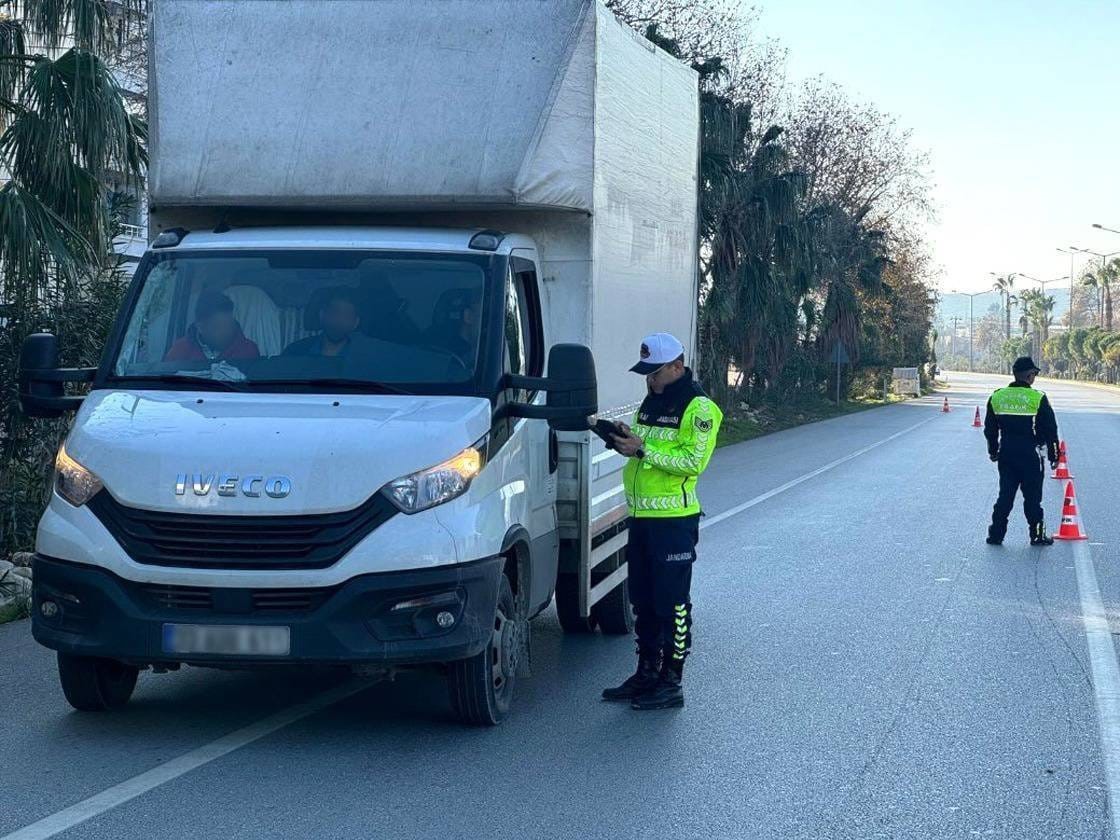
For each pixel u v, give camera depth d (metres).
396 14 7.61
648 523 7.37
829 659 8.68
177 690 7.59
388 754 6.39
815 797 5.88
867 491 20.19
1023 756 6.55
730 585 11.54
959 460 26.89
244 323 7.05
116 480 6.16
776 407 46.81
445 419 6.41
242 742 6.55
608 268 8.02
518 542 6.91
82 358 11.87
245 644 6.01
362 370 6.81
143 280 7.24
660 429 7.31
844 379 61.41
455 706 6.75
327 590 6.05
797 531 15.30
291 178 7.32
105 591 6.09
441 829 5.37
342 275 7.11
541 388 6.75
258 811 5.53
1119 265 127.19
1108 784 6.12
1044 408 14.27
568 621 9.41
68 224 11.50
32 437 11.95
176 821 5.39
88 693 6.86
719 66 32.25
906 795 5.93
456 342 6.87
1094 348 123.81
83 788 5.79
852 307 51.31
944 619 10.08
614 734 6.84
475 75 7.40
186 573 6.03
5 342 11.62
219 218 7.80
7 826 5.30
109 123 11.61
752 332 38.34
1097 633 9.59
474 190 7.16
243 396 6.67
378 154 7.29
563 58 7.39
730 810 5.68
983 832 5.47
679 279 10.08
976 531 15.55
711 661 8.60
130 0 12.19
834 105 46.66
